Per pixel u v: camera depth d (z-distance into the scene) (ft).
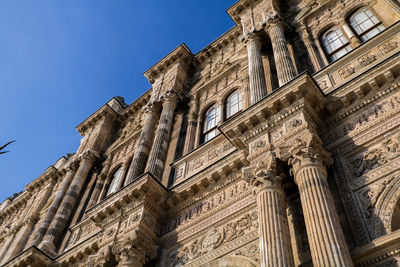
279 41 67.46
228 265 44.50
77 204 90.48
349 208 38.17
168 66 100.37
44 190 110.52
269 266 34.71
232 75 83.35
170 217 58.59
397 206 36.60
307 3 78.38
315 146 42.50
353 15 67.51
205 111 81.20
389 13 60.59
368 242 34.24
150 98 95.20
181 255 51.19
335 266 30.81
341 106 47.83
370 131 43.34
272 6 79.46
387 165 39.06
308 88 46.85
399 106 42.57
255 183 43.70
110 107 113.09
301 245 39.01
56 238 80.64
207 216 53.06
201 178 56.70
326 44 66.90
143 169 73.97
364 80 46.14
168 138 77.71
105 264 55.16
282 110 48.44
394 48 50.47
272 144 46.21
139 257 52.34
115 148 100.83
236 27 91.76
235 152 54.44
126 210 59.41
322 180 38.91
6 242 98.27
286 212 42.80
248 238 45.47
